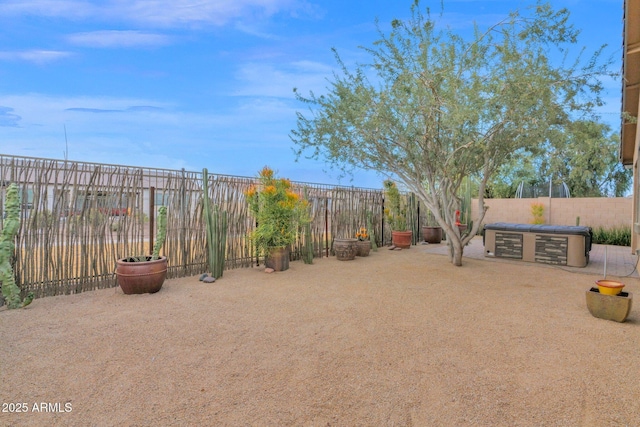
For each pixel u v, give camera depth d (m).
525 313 4.14
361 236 9.28
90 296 4.75
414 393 2.38
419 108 5.95
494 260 8.20
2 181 4.31
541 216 13.49
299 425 2.04
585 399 2.32
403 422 2.08
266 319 3.88
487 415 2.14
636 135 7.14
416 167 7.21
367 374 2.64
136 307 4.28
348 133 6.95
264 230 6.54
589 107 5.56
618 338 3.36
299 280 5.89
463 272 6.67
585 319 3.93
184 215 6.08
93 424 2.04
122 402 2.26
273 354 2.98
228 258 6.78
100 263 5.14
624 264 7.61
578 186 17.33
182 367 2.74
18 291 4.23
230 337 3.35
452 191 7.69
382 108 6.14
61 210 4.79
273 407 2.22
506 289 5.33
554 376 2.62
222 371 2.68
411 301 4.63
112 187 5.25
